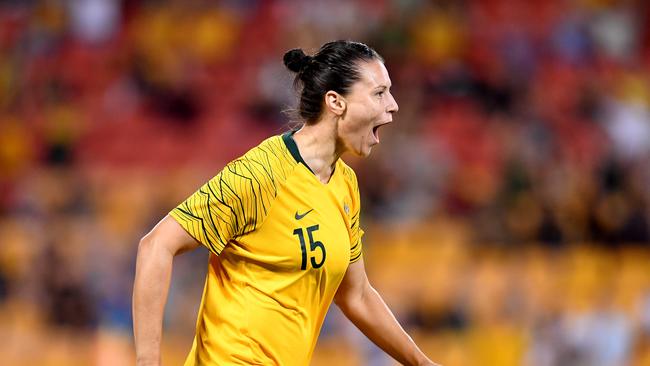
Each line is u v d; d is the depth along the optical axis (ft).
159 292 41.65
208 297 43.96
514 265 140.05
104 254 138.00
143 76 201.98
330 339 117.39
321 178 43.83
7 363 123.24
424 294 130.31
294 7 212.64
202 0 221.25
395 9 203.21
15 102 202.59
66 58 212.84
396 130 167.73
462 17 208.95
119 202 164.66
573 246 142.10
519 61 200.85
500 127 183.42
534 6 219.00
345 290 47.57
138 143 194.59
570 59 209.67
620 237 142.31
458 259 142.72
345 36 193.88
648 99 198.80
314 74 43.37
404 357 48.65
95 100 203.62
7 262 150.51
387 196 151.43
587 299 130.62
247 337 42.91
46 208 163.63
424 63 196.85
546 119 185.37
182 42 214.90
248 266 43.19
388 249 145.18
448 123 184.65
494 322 126.00
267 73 195.83
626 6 219.61
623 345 120.88
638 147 183.83
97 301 128.57
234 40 214.07
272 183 42.39
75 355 121.39
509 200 147.23
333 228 43.55
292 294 43.19
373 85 42.98
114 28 218.59
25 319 132.57
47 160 185.57
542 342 120.98
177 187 166.81
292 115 44.70
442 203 159.22
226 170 42.55
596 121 188.44
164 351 117.70
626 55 212.84
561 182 149.18
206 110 200.34
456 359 118.93
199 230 42.01
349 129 43.32
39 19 219.41
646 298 130.72
